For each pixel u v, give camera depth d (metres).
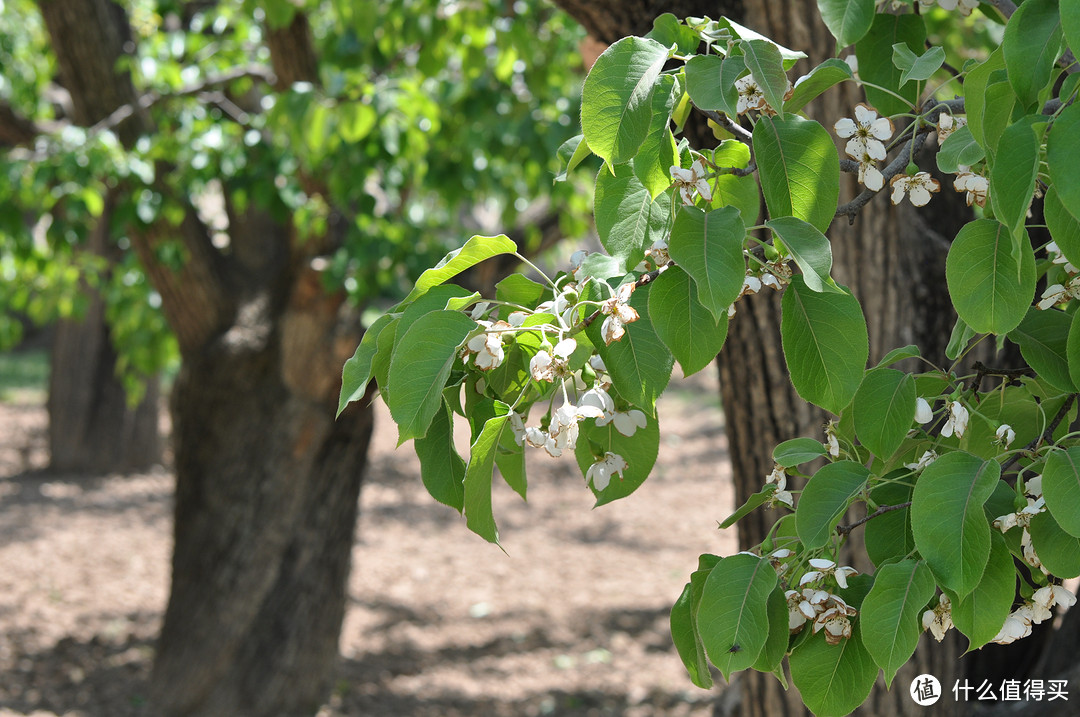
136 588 7.44
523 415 1.09
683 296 1.02
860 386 1.15
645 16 2.17
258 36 5.07
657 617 7.04
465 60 4.25
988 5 1.57
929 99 1.24
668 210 1.12
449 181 4.70
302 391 4.82
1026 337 1.21
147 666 5.86
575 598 7.49
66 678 5.67
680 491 10.60
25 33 6.38
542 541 9.02
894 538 1.14
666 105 1.05
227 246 5.33
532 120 4.49
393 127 4.07
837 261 2.28
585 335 1.05
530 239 4.77
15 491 9.98
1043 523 1.01
